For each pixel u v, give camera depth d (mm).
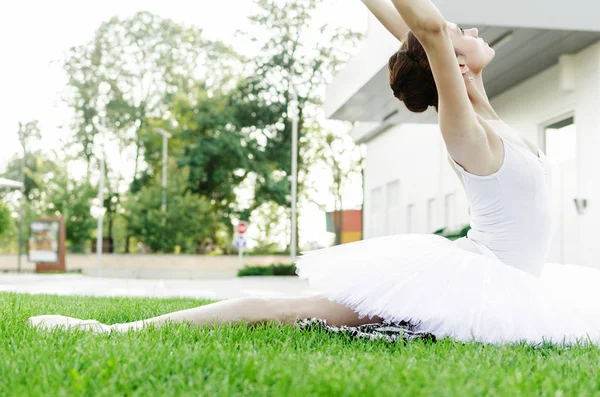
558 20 10633
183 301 7316
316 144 47406
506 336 3242
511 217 3375
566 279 3686
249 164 46938
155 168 49531
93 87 49156
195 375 2381
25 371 2475
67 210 43281
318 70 45250
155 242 40094
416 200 22469
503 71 13258
